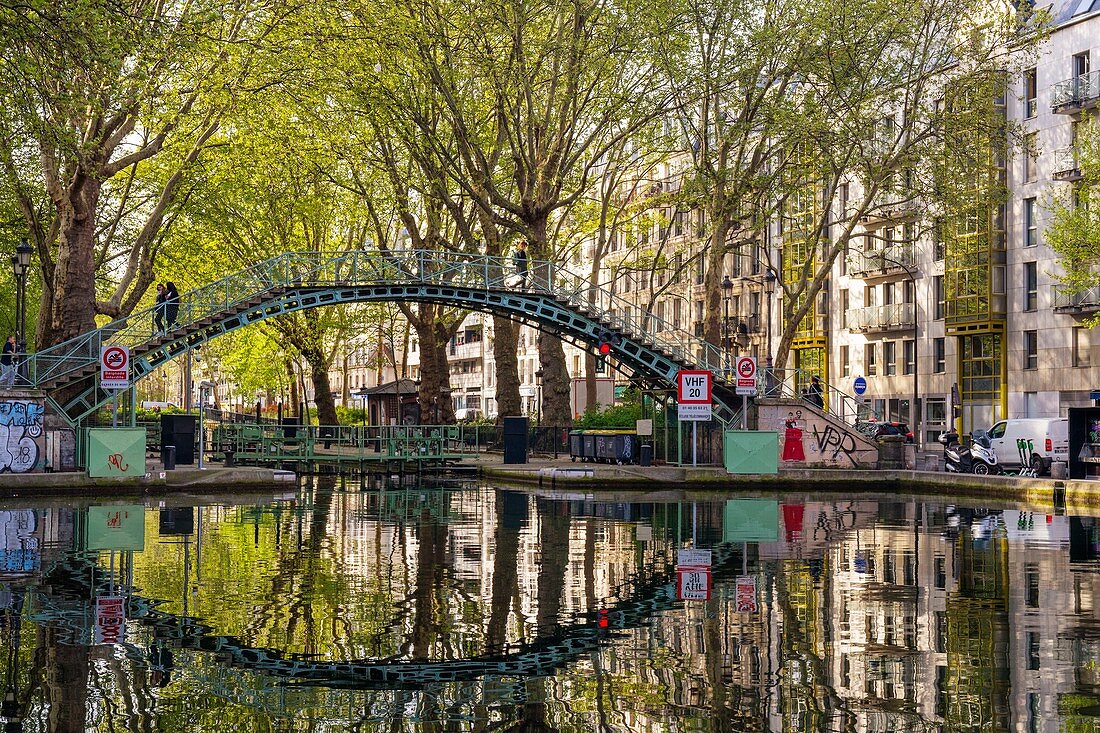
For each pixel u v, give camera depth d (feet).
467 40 133.08
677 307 271.49
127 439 100.42
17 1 75.61
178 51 101.91
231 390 332.60
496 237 152.15
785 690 29.09
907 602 42.47
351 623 37.83
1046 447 122.01
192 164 124.57
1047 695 28.60
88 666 31.37
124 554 55.42
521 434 137.39
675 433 132.16
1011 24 134.10
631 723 26.00
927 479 118.11
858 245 213.46
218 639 35.12
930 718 26.43
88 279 108.78
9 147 104.01
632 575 49.47
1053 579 48.57
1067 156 168.45
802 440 126.62
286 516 77.61
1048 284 172.76
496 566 52.19
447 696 28.45
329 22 122.52
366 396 198.08
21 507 84.28
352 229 186.09
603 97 136.56
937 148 132.16
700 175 137.80
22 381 103.24
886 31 128.77
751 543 62.44
